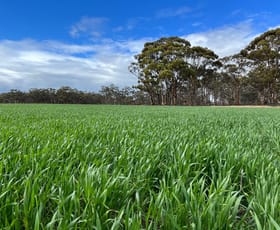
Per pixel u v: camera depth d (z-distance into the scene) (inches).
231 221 55.3
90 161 100.6
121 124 251.8
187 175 83.4
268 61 1710.1
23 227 56.8
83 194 66.4
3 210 56.0
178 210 55.5
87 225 52.4
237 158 100.0
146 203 72.4
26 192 59.0
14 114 425.1
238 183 89.4
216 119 370.0
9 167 86.1
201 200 59.2
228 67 2062.0
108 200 64.1
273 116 486.9
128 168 86.0
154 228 53.0
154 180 87.1
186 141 136.7
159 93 2263.8
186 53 1985.7
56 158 96.6
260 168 90.7
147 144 128.6
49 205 65.2
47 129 189.9
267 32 1689.2
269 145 151.8
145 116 433.1
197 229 49.6
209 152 110.0
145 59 2065.7
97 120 308.2
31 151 98.3
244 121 340.5
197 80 2133.4
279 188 65.6
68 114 469.4
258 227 48.1
